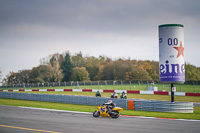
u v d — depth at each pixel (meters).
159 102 45.62
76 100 60.03
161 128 28.05
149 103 46.69
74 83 126.00
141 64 176.38
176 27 45.94
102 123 31.69
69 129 27.17
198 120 35.19
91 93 90.75
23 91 108.19
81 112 43.97
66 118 36.22
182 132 25.72
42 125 29.77
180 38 46.09
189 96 79.56
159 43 47.19
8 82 172.50
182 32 46.34
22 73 173.62
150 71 165.75
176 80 45.91
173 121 33.97
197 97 76.25
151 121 33.81
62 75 169.75
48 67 166.12
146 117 38.25
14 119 34.81
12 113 41.84
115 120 34.62
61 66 186.38
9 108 49.91
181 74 46.16
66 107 52.34
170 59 46.00
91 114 41.41
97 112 38.19
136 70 152.88
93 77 185.62
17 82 171.75
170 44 46.00
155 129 27.38
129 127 28.67
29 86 123.00
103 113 37.66
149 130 26.75
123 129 27.31
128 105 49.47
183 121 34.06
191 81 109.12
